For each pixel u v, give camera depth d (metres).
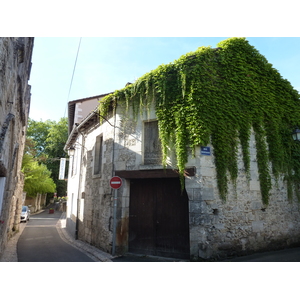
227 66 7.29
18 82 6.13
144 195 7.34
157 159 7.06
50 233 12.77
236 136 6.89
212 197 6.18
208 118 6.56
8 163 6.16
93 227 8.85
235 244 6.19
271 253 6.45
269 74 8.23
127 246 7.16
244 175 6.83
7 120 5.00
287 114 8.28
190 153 6.41
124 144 7.62
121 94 7.99
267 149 7.52
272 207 7.15
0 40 3.70
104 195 8.11
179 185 6.91
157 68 7.30
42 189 26.56
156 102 7.12
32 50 7.78
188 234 6.49
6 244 8.55
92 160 9.90
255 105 7.48
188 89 6.75
